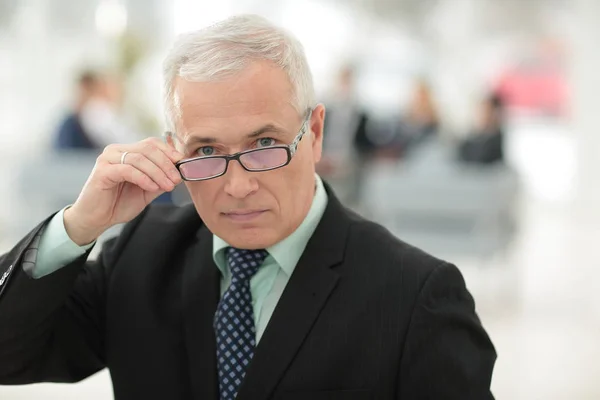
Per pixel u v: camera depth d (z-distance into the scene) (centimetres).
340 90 811
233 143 138
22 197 661
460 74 1287
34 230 148
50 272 147
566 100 1298
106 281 168
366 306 144
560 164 1278
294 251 151
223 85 135
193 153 141
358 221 158
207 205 143
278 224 144
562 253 844
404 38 1289
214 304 156
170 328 158
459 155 693
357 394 140
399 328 141
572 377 454
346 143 796
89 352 167
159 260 164
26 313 146
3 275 146
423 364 139
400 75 1261
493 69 1332
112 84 797
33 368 157
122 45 913
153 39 1120
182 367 155
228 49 135
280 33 139
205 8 1190
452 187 616
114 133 706
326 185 164
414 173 639
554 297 656
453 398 137
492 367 144
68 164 653
